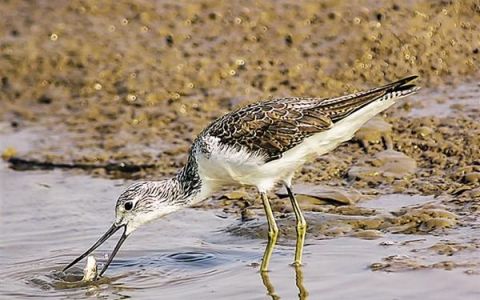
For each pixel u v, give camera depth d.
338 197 13.28
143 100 17.47
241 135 11.63
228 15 19.03
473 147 14.42
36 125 17.33
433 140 14.85
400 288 10.65
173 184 12.23
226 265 11.88
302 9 18.83
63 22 19.59
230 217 13.37
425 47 17.61
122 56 18.56
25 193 14.86
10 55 18.92
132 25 19.27
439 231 12.02
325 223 12.56
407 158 14.34
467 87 16.67
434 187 13.43
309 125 11.51
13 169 15.89
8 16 19.88
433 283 10.65
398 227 12.30
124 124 16.91
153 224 13.37
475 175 13.45
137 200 12.11
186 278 11.56
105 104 17.59
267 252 11.76
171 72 17.98
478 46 17.62
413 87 11.45
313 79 17.28
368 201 13.26
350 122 11.56
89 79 18.19
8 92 18.31
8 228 13.57
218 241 12.68
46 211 14.14
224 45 18.39
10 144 16.67
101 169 15.56
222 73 17.75
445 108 15.94
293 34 18.33
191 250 12.44
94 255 12.49
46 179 15.39
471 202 12.77
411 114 15.83
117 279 11.68
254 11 19.00
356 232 12.27
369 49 17.70
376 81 17.17
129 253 12.50
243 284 11.27
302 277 11.27
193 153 12.04
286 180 12.04
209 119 16.70
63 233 13.34
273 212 13.22
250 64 17.86
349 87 17.05
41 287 11.55
